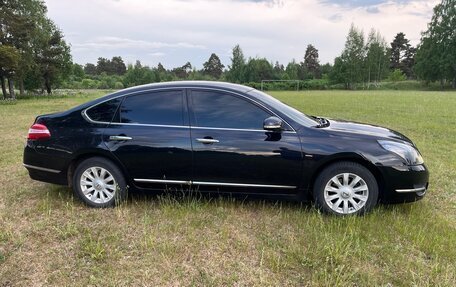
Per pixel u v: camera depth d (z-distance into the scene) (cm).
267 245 344
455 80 6894
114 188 436
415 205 438
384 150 388
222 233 367
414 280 283
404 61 9606
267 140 397
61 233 365
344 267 300
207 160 406
